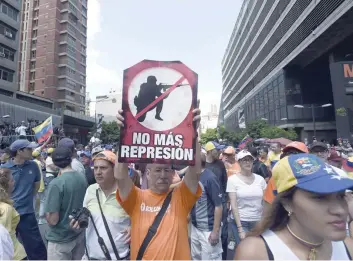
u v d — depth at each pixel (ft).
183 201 7.52
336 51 104.01
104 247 8.42
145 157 7.16
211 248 11.27
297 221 4.59
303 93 124.26
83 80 222.07
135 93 7.29
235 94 233.55
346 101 90.94
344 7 79.10
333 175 4.23
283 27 121.39
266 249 4.55
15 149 13.41
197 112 7.26
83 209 8.55
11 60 131.64
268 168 19.79
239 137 140.56
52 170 22.81
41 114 138.82
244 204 12.99
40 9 199.82
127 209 7.59
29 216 13.11
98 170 8.98
